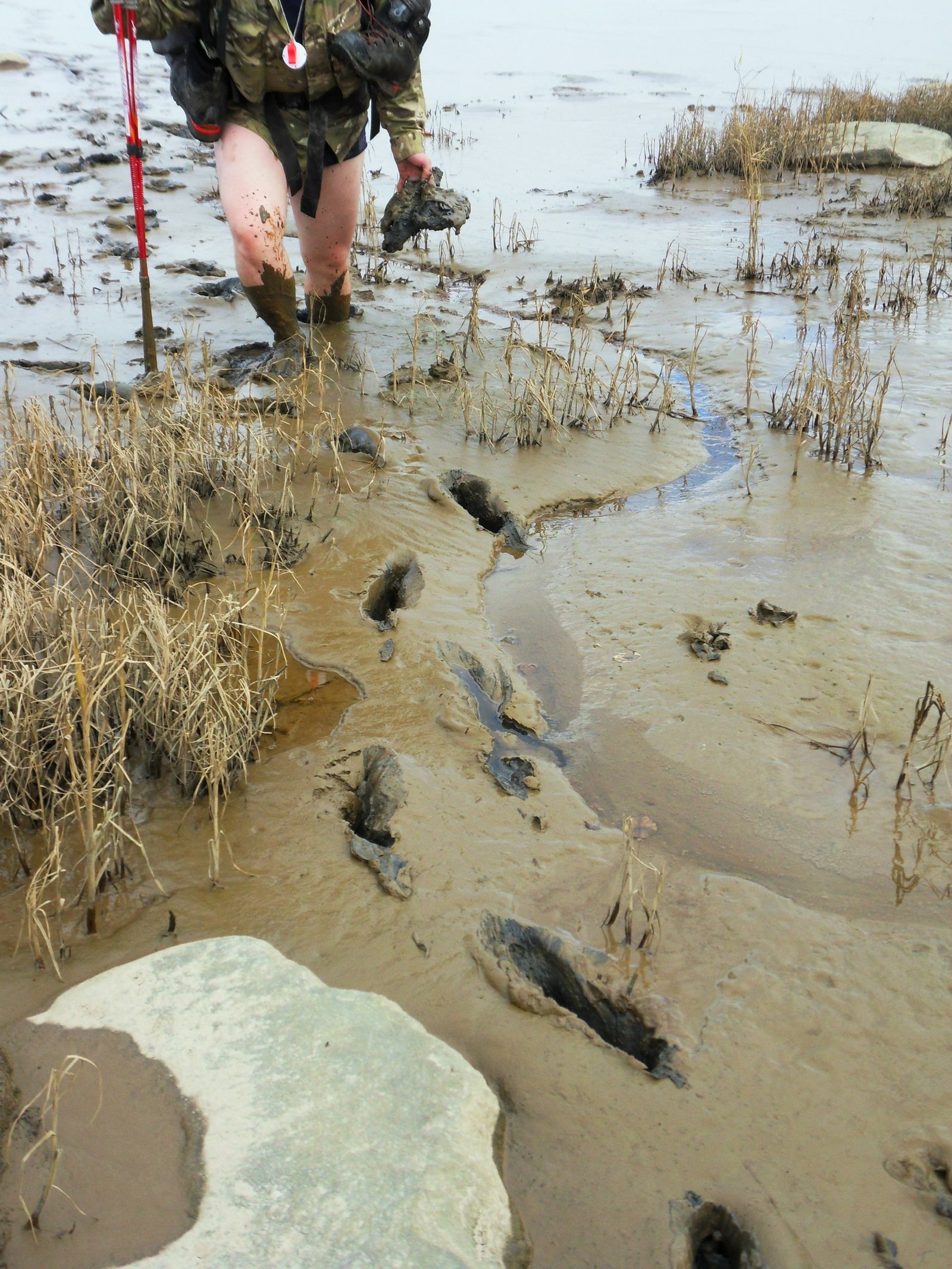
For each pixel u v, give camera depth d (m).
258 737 3.69
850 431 5.93
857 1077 2.70
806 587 4.81
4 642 3.45
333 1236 2.17
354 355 6.94
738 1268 2.37
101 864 3.13
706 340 7.71
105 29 5.75
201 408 5.30
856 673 4.23
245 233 6.14
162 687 3.37
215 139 6.14
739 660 4.31
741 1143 2.54
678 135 13.73
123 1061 2.53
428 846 3.34
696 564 5.03
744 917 3.16
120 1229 2.19
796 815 3.57
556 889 3.23
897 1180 2.47
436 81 19.16
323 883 3.18
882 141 13.61
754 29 25.56
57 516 4.86
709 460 6.12
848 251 9.88
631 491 5.77
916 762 3.80
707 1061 2.72
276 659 4.18
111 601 4.32
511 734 3.93
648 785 3.71
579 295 8.25
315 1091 2.46
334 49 5.77
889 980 2.97
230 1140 2.35
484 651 4.32
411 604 4.62
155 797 3.45
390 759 3.68
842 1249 2.33
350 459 5.73
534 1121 2.57
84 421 5.12
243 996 2.70
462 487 5.68
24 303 7.56
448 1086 2.51
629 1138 2.54
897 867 3.38
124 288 7.96
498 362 7.05
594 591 4.82
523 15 28.23
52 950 2.75
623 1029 2.90
